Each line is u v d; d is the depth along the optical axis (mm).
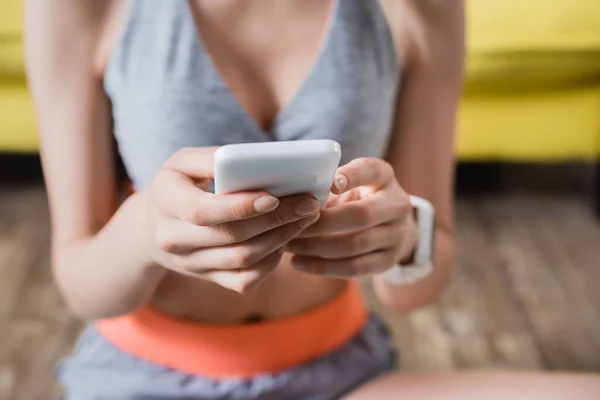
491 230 2006
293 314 808
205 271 593
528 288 1742
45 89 737
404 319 1621
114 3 719
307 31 724
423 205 735
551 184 2266
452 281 1763
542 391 793
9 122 1896
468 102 1918
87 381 799
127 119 727
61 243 769
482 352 1519
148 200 612
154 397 773
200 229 553
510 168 2328
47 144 760
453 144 864
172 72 693
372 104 738
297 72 728
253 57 721
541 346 1540
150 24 702
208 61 694
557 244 1941
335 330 829
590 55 1812
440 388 811
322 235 639
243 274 581
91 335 848
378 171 616
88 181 761
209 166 570
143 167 737
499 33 1825
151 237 617
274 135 729
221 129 701
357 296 902
